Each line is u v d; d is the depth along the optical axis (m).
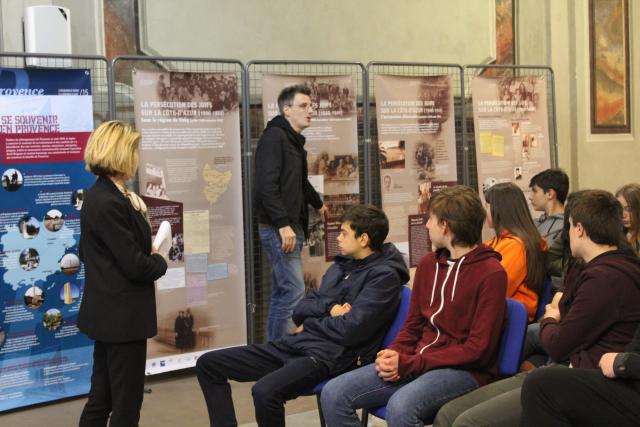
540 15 6.97
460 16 6.55
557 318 2.93
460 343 3.06
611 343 2.69
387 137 5.71
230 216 5.13
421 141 5.86
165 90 4.84
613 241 2.79
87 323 3.37
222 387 3.44
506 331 3.06
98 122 5.01
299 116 5.03
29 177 4.42
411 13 6.31
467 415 2.76
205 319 5.08
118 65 5.10
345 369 3.33
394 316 3.39
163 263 3.41
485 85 6.17
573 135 7.23
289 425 4.19
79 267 4.62
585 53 7.22
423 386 2.93
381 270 3.36
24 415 4.46
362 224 3.43
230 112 5.07
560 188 4.46
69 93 4.51
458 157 6.45
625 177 7.63
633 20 7.57
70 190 4.55
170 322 4.96
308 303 3.54
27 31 4.59
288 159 4.97
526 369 3.35
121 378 3.39
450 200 3.12
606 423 2.56
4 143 4.33
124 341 3.33
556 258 3.69
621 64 7.52
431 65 6.00
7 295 4.41
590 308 2.69
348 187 5.55
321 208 5.35
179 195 4.93
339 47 6.00
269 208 4.89
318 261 5.47
